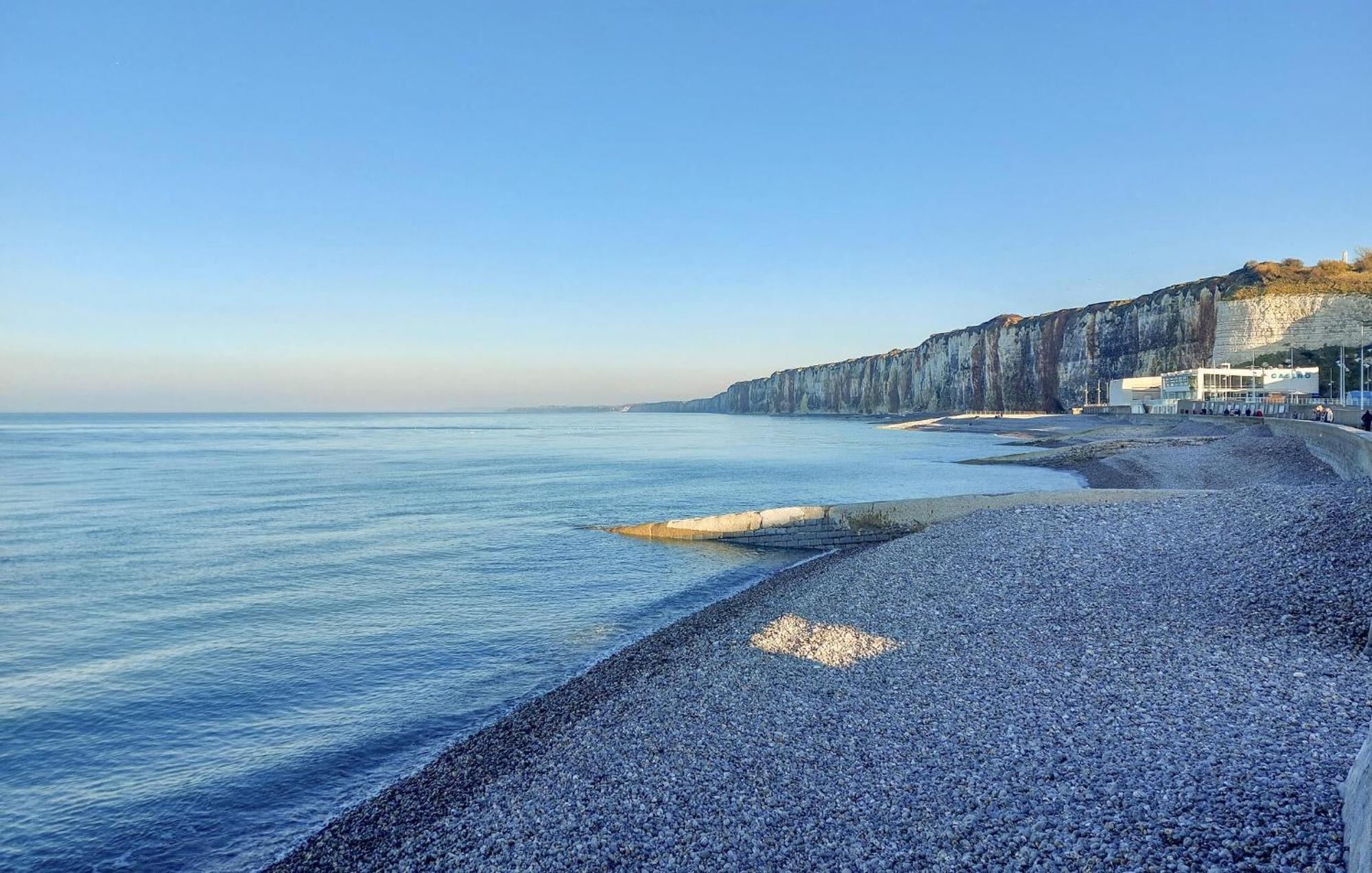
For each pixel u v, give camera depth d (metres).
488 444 117.94
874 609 16.73
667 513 38.44
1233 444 50.09
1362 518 15.70
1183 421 80.94
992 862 6.76
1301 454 37.25
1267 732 8.29
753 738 10.60
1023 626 14.30
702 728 11.24
